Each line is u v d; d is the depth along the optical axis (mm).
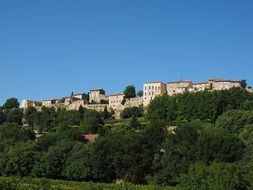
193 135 172000
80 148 189125
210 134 170500
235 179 116438
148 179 166500
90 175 179000
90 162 179375
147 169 173875
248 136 197625
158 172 167125
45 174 187250
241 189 118125
